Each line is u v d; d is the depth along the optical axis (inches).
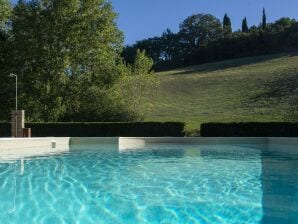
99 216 299.0
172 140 1056.8
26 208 319.6
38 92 1441.9
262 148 914.7
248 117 1700.3
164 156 743.1
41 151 831.7
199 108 2076.8
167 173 524.1
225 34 4466.0
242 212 310.7
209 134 1139.9
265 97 2048.5
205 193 386.0
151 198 363.3
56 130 1226.6
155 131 1190.9
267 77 2427.4
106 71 1473.9
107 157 722.8
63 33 1429.6
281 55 3272.6
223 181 458.6
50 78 1444.4
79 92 1466.5
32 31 1432.1
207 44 4028.1
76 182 448.8
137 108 1473.9
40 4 1459.2
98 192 390.3
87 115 1446.9
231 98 2178.9
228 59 3722.9
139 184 438.3
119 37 1535.4
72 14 1441.9
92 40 1453.0
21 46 1424.7
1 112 1481.3
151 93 1533.0
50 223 277.7
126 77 1504.7
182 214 306.3
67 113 1460.4
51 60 1414.9
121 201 350.6
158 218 294.5
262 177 486.6
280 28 3814.0
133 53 3821.4
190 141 1055.0
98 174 513.3
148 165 607.2
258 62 3115.2
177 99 2331.4
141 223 280.7
